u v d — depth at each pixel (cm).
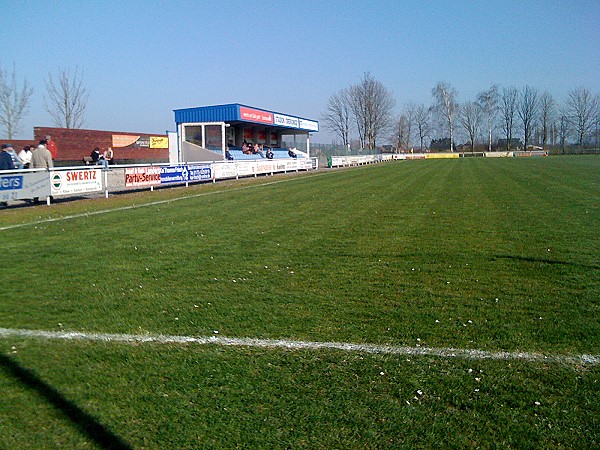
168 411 347
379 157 7212
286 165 3912
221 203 1705
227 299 604
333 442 310
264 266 774
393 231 1081
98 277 715
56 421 336
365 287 652
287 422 332
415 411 345
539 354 438
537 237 988
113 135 3288
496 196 1766
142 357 439
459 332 491
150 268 767
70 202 1783
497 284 661
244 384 386
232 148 3953
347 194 1950
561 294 611
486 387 379
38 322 530
